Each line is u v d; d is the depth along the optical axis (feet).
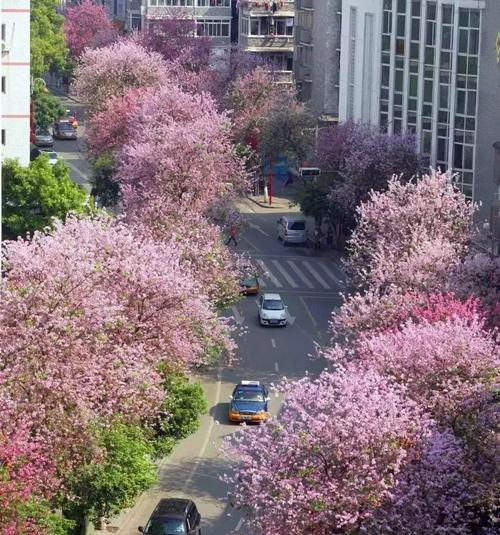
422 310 265.34
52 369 213.46
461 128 419.74
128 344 237.66
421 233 322.55
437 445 199.11
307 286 399.03
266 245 442.91
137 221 337.52
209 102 432.25
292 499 193.16
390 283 292.20
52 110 569.64
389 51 447.42
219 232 342.85
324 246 442.09
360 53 471.62
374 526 192.95
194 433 282.15
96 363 221.66
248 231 460.14
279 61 592.60
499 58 403.75
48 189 352.28
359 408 199.52
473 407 218.79
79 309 223.51
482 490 203.41
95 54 520.01
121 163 404.77
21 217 352.08
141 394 232.12
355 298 278.67
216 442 281.33
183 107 425.69
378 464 196.24
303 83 559.79
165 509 232.12
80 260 236.43
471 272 295.28
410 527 193.98
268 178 508.53
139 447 229.66
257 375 321.11
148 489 248.11
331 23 535.19
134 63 511.40
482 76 413.59
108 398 222.89
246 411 289.94
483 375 226.38
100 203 439.22
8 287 225.97
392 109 446.60
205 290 307.17
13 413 205.16
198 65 568.82
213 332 275.18
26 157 404.77
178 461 271.08
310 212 436.76
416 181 404.98
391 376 222.28
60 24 630.33
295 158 488.85
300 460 196.95
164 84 486.79
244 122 492.13
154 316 251.80
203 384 313.73
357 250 344.28
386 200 340.39
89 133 476.54
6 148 403.34
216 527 242.37
